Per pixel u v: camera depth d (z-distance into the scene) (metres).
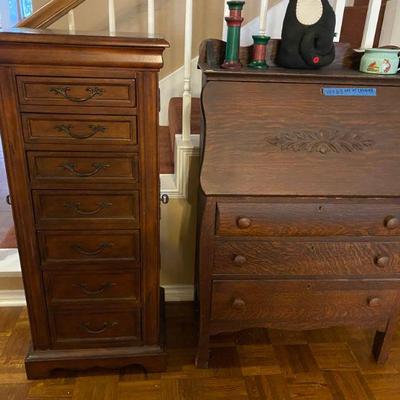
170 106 1.95
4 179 2.57
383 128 1.25
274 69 1.32
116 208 1.20
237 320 1.41
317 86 1.24
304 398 1.38
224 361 1.52
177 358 1.53
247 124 1.22
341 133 1.23
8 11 3.50
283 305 1.39
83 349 1.40
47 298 1.30
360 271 1.35
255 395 1.38
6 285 1.72
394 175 1.23
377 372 1.49
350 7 1.85
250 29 1.88
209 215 1.23
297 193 1.21
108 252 1.26
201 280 1.33
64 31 1.15
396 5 1.78
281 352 1.58
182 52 2.12
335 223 1.26
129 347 1.42
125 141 1.12
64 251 1.24
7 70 1.00
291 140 1.22
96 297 1.33
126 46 1.01
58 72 1.02
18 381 1.39
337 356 1.56
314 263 1.32
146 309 1.36
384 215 1.26
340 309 1.41
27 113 1.05
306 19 1.29
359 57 1.41
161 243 1.73
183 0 2.03
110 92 1.05
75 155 1.11
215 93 1.22
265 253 1.30
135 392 1.37
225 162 1.20
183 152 1.55
